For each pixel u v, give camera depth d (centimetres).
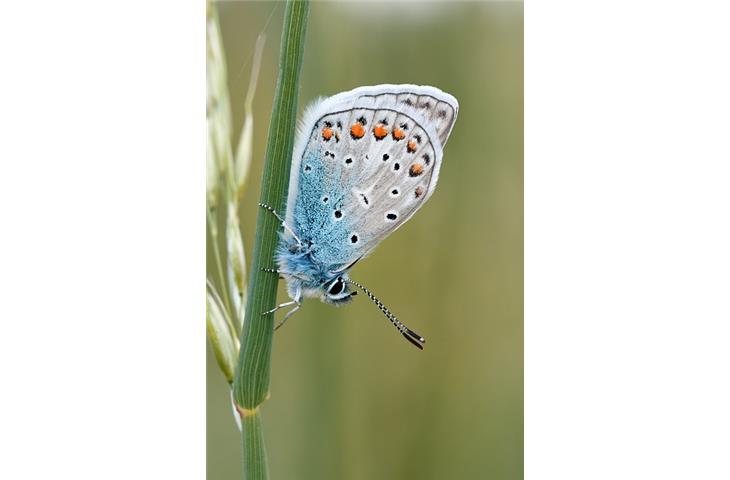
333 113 17
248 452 17
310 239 17
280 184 17
